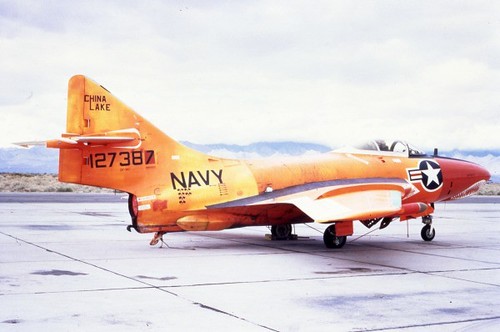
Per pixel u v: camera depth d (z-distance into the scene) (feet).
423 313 24.77
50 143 40.29
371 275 34.37
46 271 33.71
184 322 22.57
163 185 43.98
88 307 24.77
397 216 49.52
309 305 25.99
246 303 26.16
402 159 55.57
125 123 43.32
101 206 105.29
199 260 39.50
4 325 21.67
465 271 36.27
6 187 225.97
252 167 47.80
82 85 42.42
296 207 48.26
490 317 24.17
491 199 177.27
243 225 47.93
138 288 29.07
